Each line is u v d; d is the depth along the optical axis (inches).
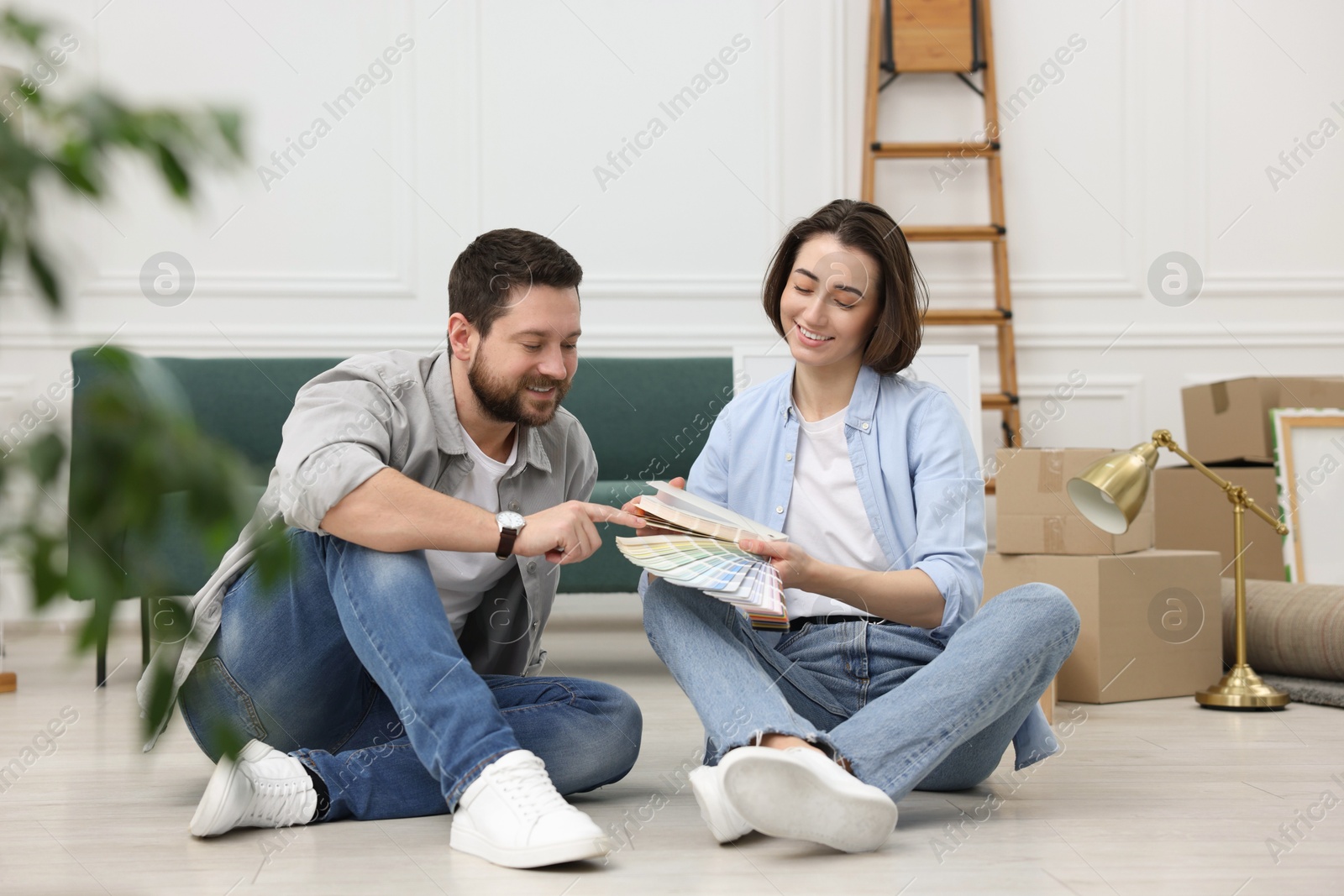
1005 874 56.9
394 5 196.2
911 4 200.4
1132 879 56.1
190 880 56.1
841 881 55.7
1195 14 202.7
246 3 193.6
